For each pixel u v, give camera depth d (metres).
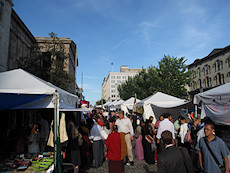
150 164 6.62
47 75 16.03
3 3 15.27
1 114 6.62
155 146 6.60
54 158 4.23
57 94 4.51
